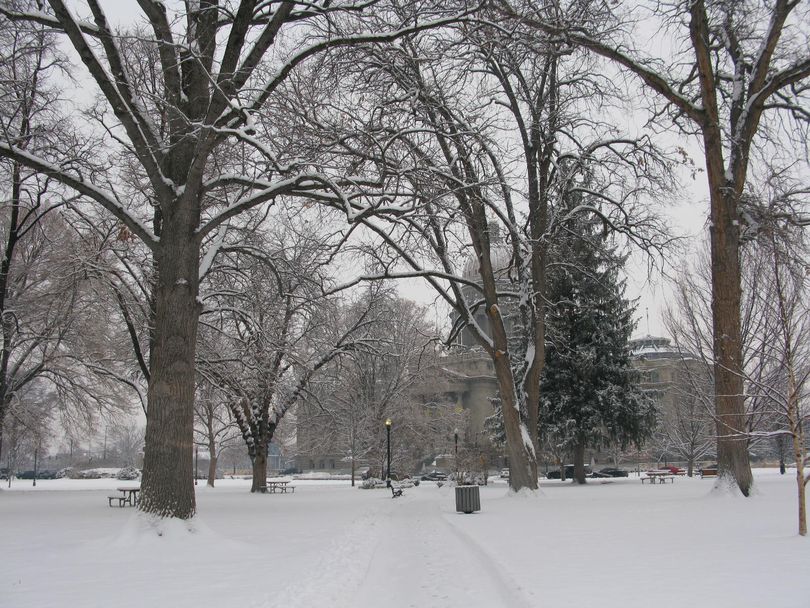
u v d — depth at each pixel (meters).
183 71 15.20
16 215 27.59
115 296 23.92
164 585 8.09
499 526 14.19
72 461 103.88
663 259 24.34
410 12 16.03
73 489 43.91
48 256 29.72
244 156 16.62
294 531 14.09
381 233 21.36
